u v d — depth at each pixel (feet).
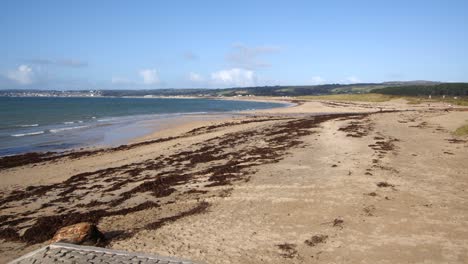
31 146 109.29
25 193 59.11
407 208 41.34
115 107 359.66
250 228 37.50
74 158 88.53
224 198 47.65
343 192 47.42
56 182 66.28
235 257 31.37
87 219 42.47
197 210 43.55
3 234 40.11
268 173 59.57
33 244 37.32
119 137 128.26
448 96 409.69
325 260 30.55
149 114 255.91
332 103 401.49
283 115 239.71
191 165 71.97
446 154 70.18
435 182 51.29
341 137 94.58
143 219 41.83
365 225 37.09
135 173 68.18
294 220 39.19
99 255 26.78
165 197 50.44
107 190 57.67
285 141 94.17
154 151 91.76
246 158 74.23
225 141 102.17
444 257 30.37
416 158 66.80
